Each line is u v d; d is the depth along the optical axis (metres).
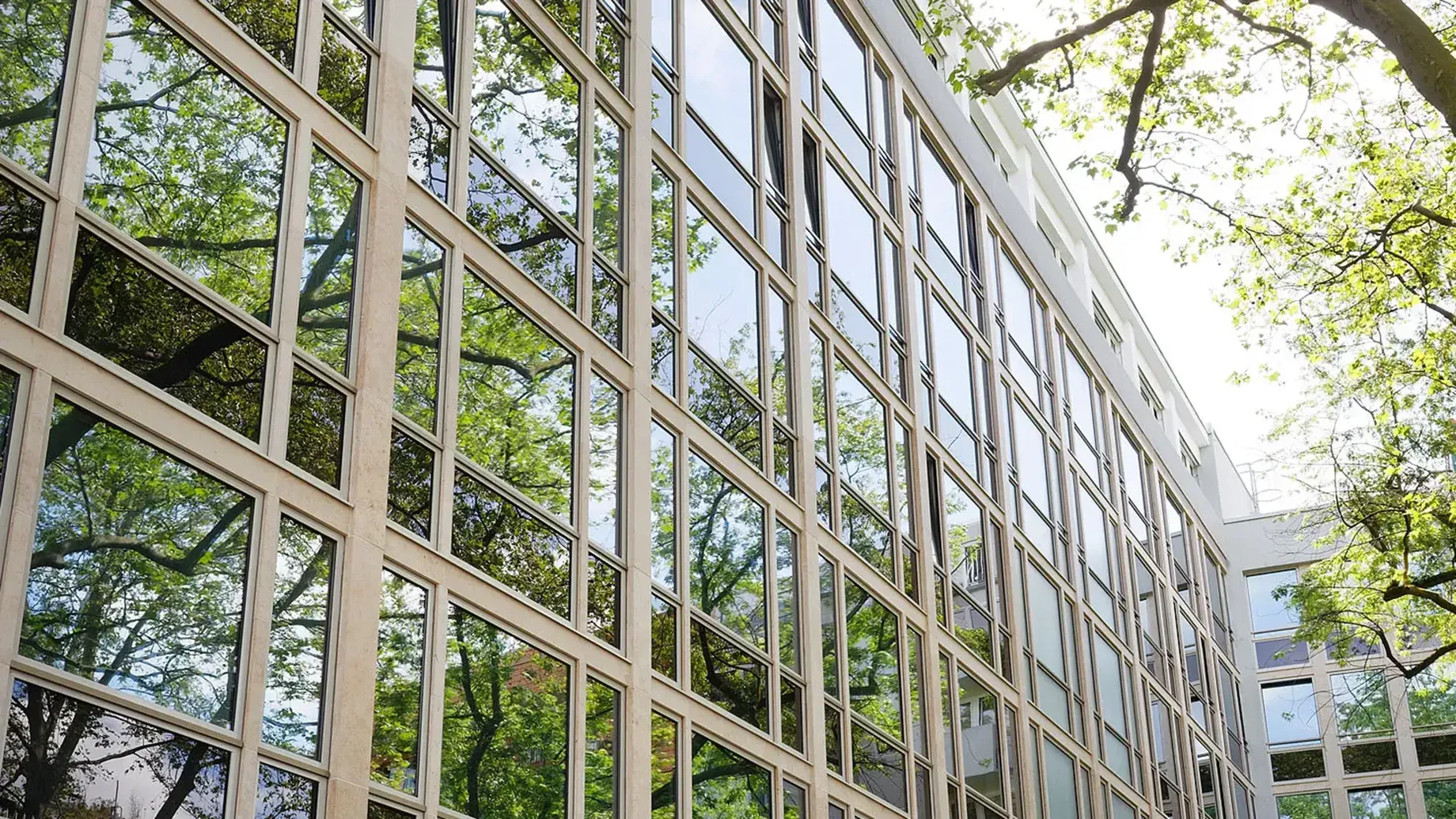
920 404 31.48
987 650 32.22
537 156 20.56
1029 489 37.22
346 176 16.89
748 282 25.72
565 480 19.48
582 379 20.20
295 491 14.96
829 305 28.45
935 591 30.08
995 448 35.44
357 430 15.97
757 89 27.77
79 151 13.62
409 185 17.83
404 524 16.52
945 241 35.81
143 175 14.34
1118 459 46.31
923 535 29.98
